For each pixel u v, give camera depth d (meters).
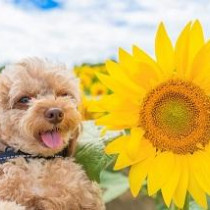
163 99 0.72
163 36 0.71
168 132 0.72
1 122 0.79
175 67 0.72
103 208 0.80
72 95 0.84
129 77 0.71
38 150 0.78
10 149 0.79
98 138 0.83
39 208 0.74
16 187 0.74
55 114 0.76
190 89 0.72
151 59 0.71
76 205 0.75
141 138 0.72
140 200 1.18
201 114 0.72
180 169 0.72
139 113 0.72
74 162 0.80
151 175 0.72
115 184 1.07
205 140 0.73
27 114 0.77
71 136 0.81
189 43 0.71
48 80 0.81
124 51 0.71
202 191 0.72
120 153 0.71
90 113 1.02
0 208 0.69
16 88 0.79
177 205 0.72
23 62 0.82
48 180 0.75
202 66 0.72
